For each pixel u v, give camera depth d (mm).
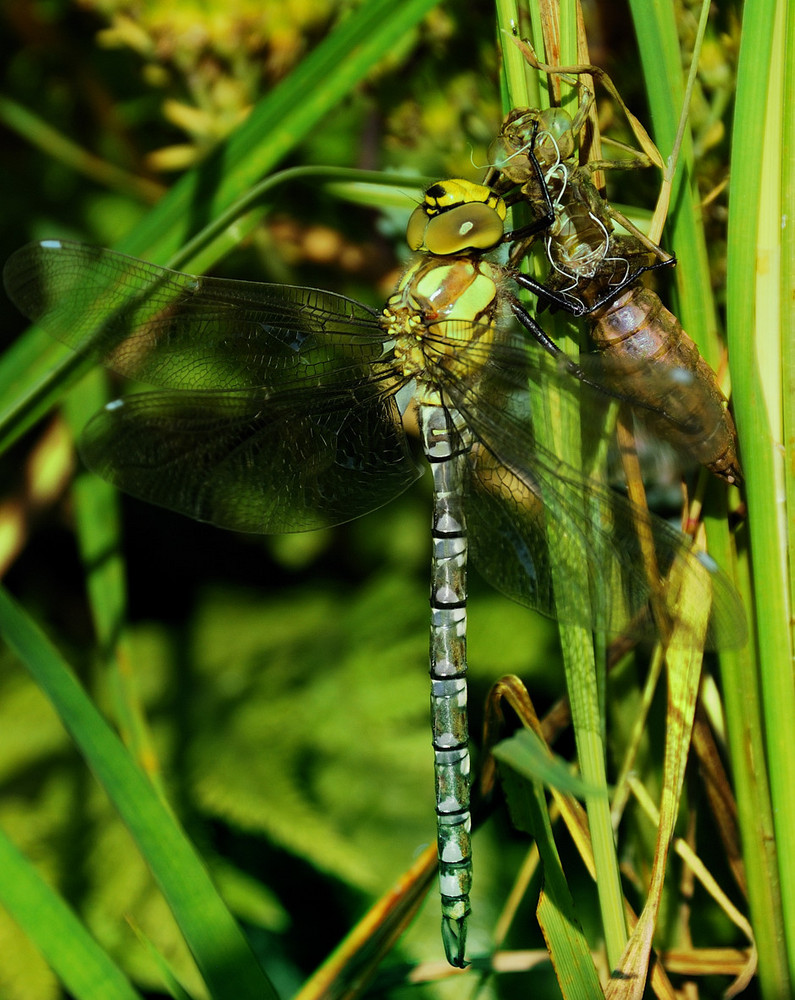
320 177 564
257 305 574
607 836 538
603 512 542
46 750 617
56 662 541
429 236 561
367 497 578
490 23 576
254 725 615
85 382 604
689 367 539
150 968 594
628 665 557
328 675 620
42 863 604
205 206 571
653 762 557
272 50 585
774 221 534
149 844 538
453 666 568
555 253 542
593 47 565
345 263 605
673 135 537
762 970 544
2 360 576
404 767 609
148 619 636
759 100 531
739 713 542
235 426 575
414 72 581
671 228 540
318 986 549
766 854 542
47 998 590
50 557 637
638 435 543
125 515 633
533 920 596
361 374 574
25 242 625
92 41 612
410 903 553
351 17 561
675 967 555
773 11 530
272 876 609
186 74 589
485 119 581
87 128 622
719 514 542
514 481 560
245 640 628
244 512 577
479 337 564
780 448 535
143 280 570
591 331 543
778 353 535
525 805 541
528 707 543
